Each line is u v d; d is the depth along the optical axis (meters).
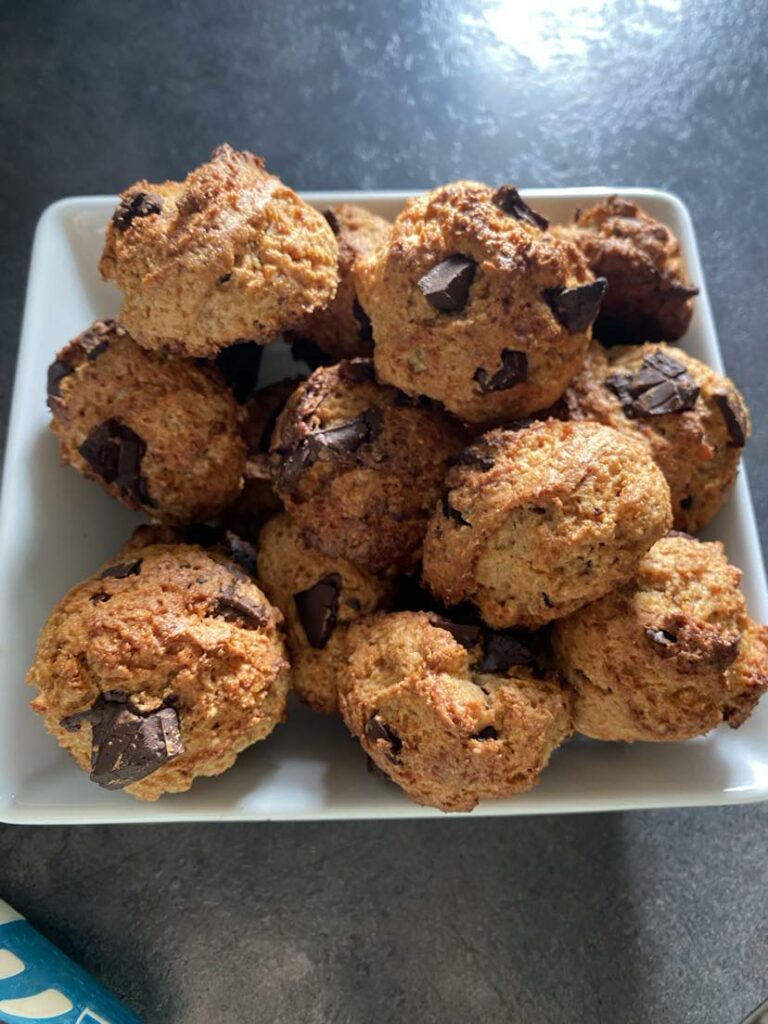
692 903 0.25
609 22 0.34
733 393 0.22
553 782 0.20
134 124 0.32
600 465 0.19
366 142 0.32
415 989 0.24
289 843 0.25
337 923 0.24
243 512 0.24
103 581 0.20
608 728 0.20
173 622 0.19
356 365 0.21
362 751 0.21
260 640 0.20
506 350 0.19
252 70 0.33
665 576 0.19
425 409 0.21
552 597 0.19
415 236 0.20
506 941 0.24
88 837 0.25
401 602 0.22
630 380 0.22
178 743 0.18
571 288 0.19
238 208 0.19
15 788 0.20
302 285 0.20
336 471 0.21
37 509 0.22
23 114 0.32
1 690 0.20
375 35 0.34
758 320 0.31
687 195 0.32
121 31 0.33
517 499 0.18
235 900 0.24
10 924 0.23
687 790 0.20
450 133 0.32
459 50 0.34
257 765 0.21
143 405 0.21
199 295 0.19
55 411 0.22
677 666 0.19
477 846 0.25
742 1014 0.24
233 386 0.23
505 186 0.20
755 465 0.29
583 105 0.33
